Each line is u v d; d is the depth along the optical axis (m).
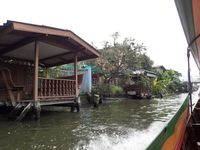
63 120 7.96
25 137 5.38
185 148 3.16
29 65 12.41
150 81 24.98
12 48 9.41
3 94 8.38
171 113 10.20
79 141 5.07
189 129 3.50
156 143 1.45
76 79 10.47
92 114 9.73
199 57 5.90
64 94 9.67
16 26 6.92
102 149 4.49
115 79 22.09
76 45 9.99
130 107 13.09
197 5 2.45
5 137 5.37
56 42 9.20
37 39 8.19
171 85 33.72
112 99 19.08
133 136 5.55
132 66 20.98
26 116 8.27
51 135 5.61
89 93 14.31
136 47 20.23
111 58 19.84
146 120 8.07
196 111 5.34
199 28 3.37
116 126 6.86
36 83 7.99
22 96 8.83
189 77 4.76
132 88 22.75
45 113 9.92
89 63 20.14
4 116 8.50
